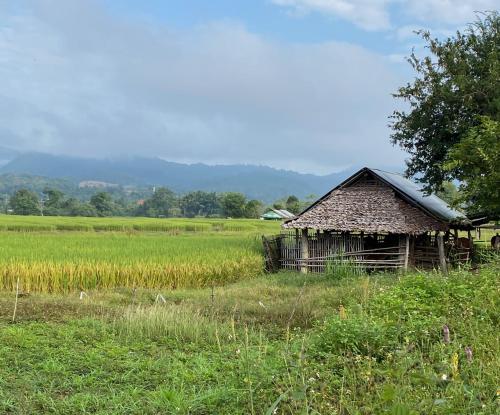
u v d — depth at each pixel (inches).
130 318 464.1
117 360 352.5
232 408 253.6
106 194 4822.8
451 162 835.4
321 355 313.4
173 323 449.4
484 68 937.5
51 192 4490.7
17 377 313.7
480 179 781.3
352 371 265.7
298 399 221.5
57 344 392.2
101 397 281.6
